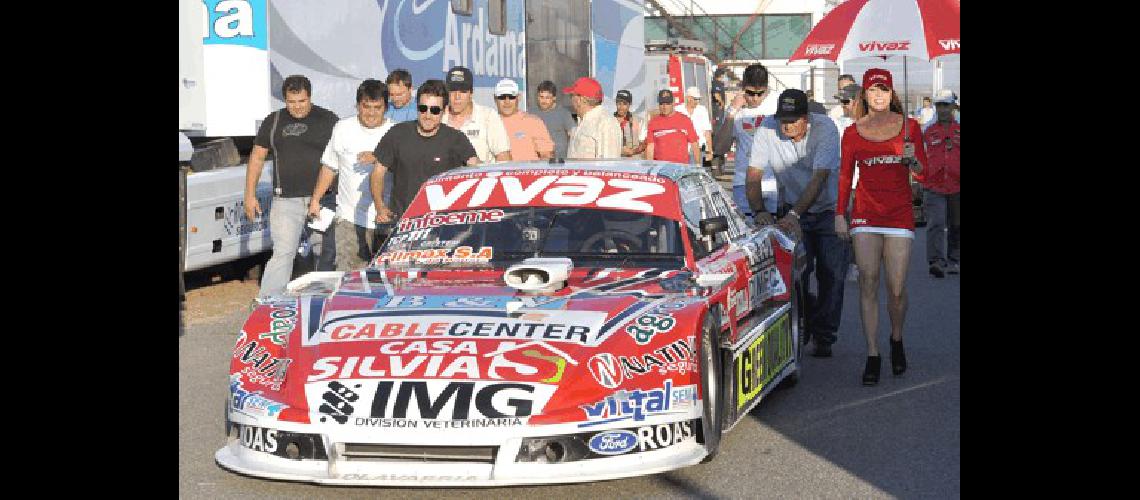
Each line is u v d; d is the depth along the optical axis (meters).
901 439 7.03
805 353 9.91
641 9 22.08
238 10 11.71
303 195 10.88
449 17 14.73
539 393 5.48
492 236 7.11
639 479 6.20
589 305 6.11
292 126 10.78
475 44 15.39
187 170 10.80
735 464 6.49
